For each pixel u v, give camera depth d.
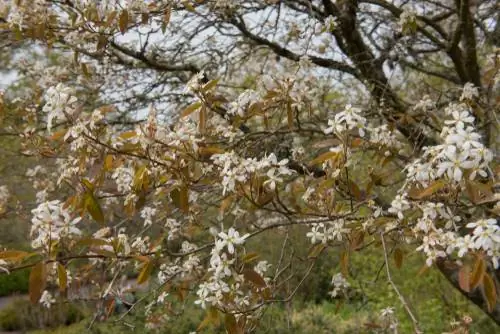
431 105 2.88
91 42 3.27
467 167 1.49
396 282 6.73
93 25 2.81
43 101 3.75
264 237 5.50
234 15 3.78
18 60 4.34
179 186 1.87
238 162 1.85
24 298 10.30
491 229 1.48
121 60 3.89
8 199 3.79
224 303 2.00
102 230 2.32
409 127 3.39
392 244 2.25
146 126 1.90
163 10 2.62
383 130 2.22
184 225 2.94
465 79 3.72
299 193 2.32
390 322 2.69
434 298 6.67
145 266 1.97
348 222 2.02
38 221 1.67
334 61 3.72
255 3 3.81
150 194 2.40
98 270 2.89
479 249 1.60
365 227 1.88
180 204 1.87
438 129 3.04
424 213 1.72
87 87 4.14
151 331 5.04
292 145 3.49
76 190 2.04
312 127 3.54
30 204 3.76
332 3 3.65
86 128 1.90
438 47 3.93
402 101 3.67
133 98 4.16
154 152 1.89
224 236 1.87
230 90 4.38
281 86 2.28
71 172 2.15
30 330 8.80
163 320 3.47
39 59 4.43
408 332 6.16
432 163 1.67
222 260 1.88
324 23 3.24
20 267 1.68
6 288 13.54
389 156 2.22
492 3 4.02
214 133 2.31
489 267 2.36
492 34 4.01
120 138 1.90
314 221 1.94
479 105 2.88
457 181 1.58
